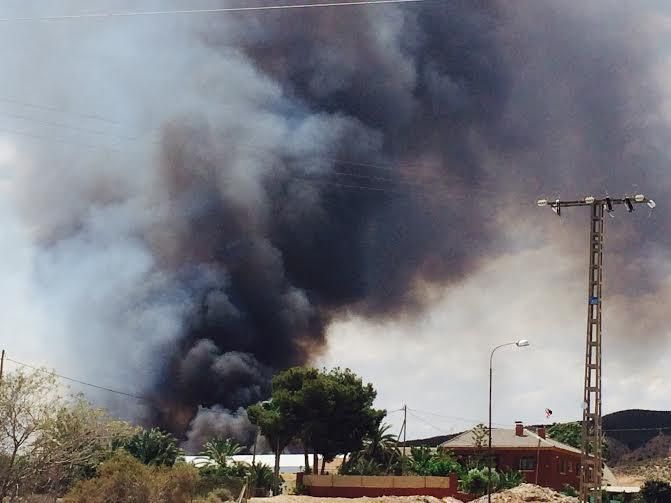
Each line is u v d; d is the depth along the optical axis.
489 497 55.12
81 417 38.62
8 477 36.69
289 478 89.50
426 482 77.88
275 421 85.12
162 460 63.16
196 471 47.59
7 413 36.78
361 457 89.94
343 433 86.56
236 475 75.38
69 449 38.75
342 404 86.06
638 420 182.50
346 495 77.31
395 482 77.56
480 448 95.50
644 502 85.62
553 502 67.38
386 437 91.81
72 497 41.00
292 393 87.44
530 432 99.69
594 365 44.22
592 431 43.81
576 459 99.25
